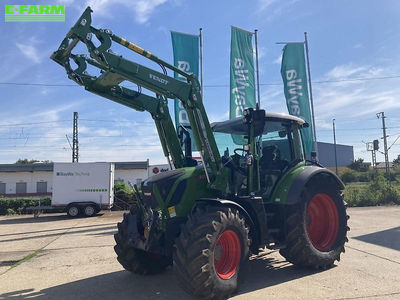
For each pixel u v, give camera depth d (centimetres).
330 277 470
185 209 435
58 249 769
